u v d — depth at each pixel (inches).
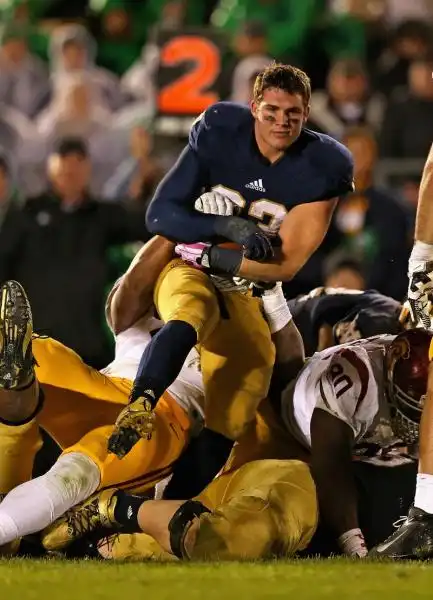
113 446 517.0
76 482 533.6
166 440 566.3
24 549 581.9
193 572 442.3
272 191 582.6
